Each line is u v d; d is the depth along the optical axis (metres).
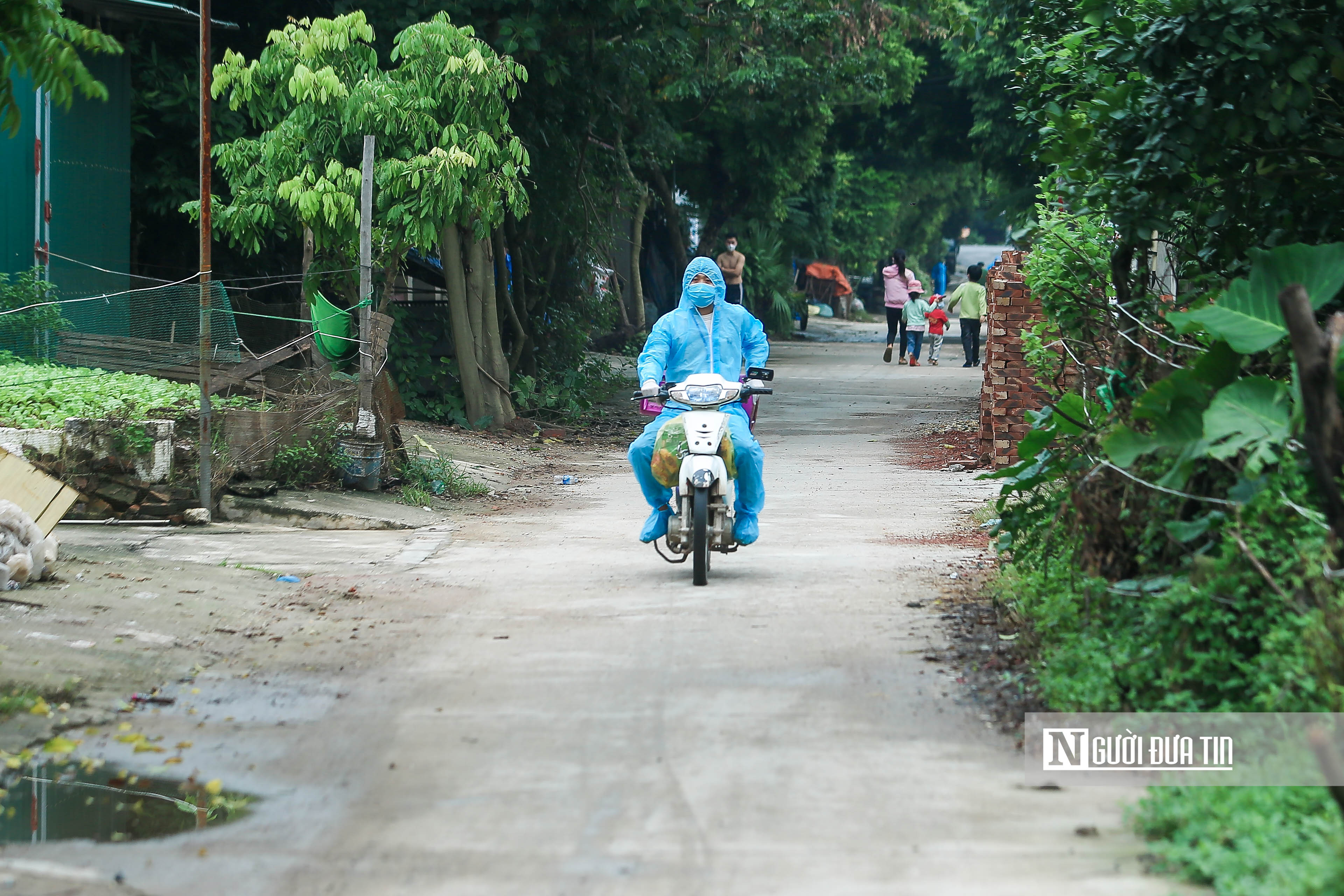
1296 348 10.05
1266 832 8.54
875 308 123.00
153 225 42.28
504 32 37.28
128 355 26.14
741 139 70.56
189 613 16.02
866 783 10.21
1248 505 11.66
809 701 12.35
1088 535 14.02
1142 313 15.99
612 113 44.34
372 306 28.67
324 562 20.14
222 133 39.00
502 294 42.66
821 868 8.61
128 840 9.30
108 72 34.91
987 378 32.00
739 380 18.91
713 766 10.65
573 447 38.47
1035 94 19.27
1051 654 12.78
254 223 31.98
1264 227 16.08
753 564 19.53
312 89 31.11
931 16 59.69
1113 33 15.98
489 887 8.42
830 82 64.62
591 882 8.47
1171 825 9.03
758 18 56.06
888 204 112.75
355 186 30.89
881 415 43.50
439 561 20.52
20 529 16.53
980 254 135.38
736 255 65.81
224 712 12.30
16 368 25.58
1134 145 15.22
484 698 12.66
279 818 9.70
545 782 10.35
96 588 16.73
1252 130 14.60
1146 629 12.12
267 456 24.98
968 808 9.69
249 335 33.19
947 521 24.02
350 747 11.28
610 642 14.71
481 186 32.03
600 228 48.19
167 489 23.16
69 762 10.91
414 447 30.56
